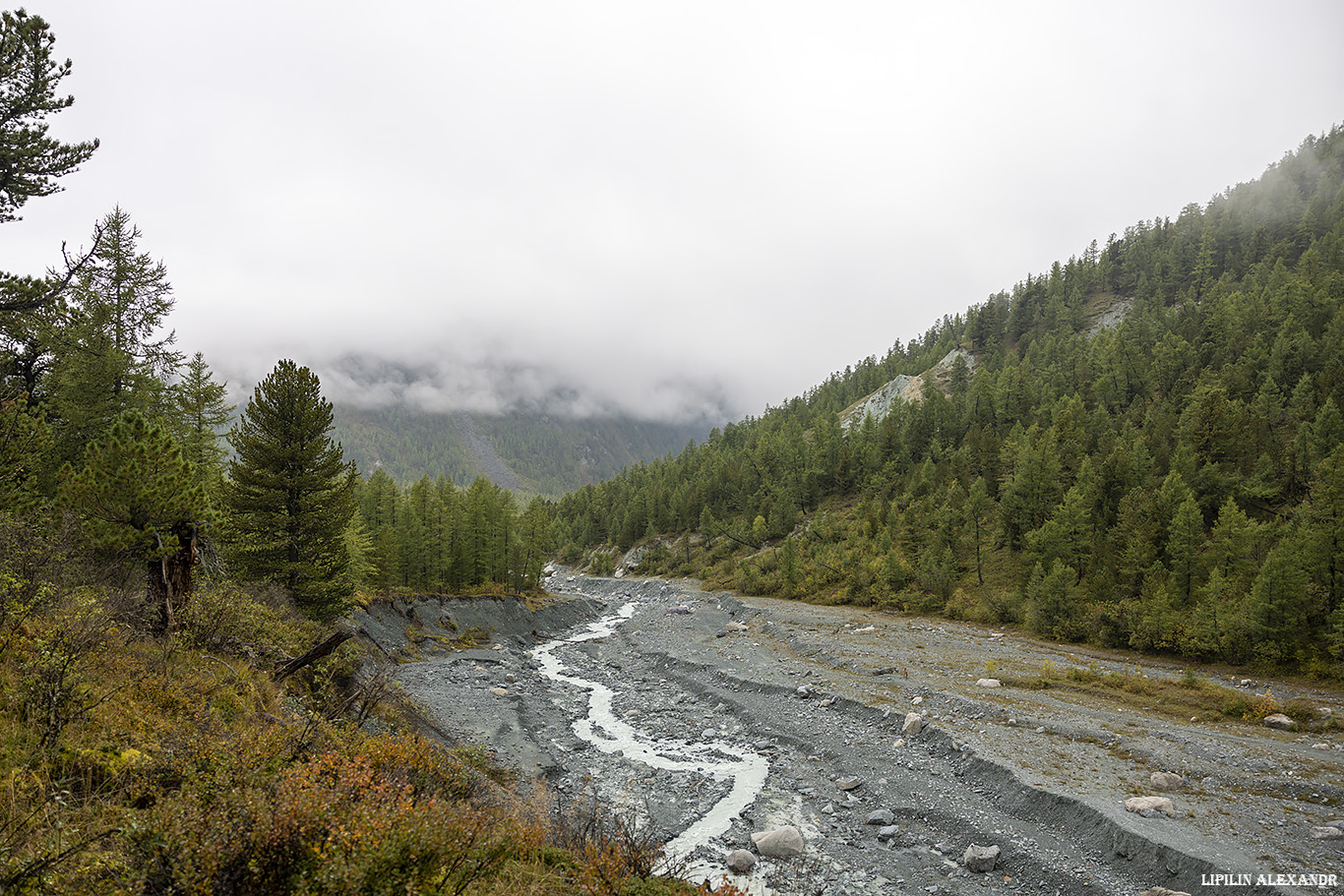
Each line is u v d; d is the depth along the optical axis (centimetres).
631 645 5516
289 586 2639
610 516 15425
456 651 4544
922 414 12212
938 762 2303
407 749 1102
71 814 623
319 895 480
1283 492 5572
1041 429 9856
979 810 1909
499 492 8981
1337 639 3350
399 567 5650
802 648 4569
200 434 3231
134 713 911
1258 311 9331
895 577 6794
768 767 2428
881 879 1600
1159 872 1489
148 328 2725
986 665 3638
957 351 17538
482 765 1939
